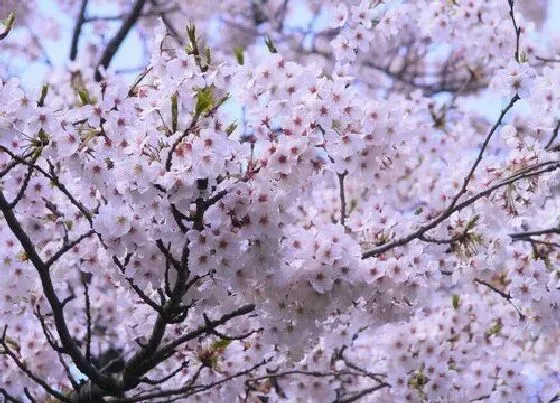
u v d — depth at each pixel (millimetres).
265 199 4199
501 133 5492
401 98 8266
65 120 4441
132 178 4031
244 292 4648
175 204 4117
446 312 6699
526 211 5398
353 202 7094
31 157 4648
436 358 6258
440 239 5281
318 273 4453
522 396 6512
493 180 5316
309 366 6305
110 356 7543
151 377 6133
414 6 9211
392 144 4969
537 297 5422
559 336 8367
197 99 3961
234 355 5633
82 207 4703
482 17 7480
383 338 6336
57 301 5113
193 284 4598
